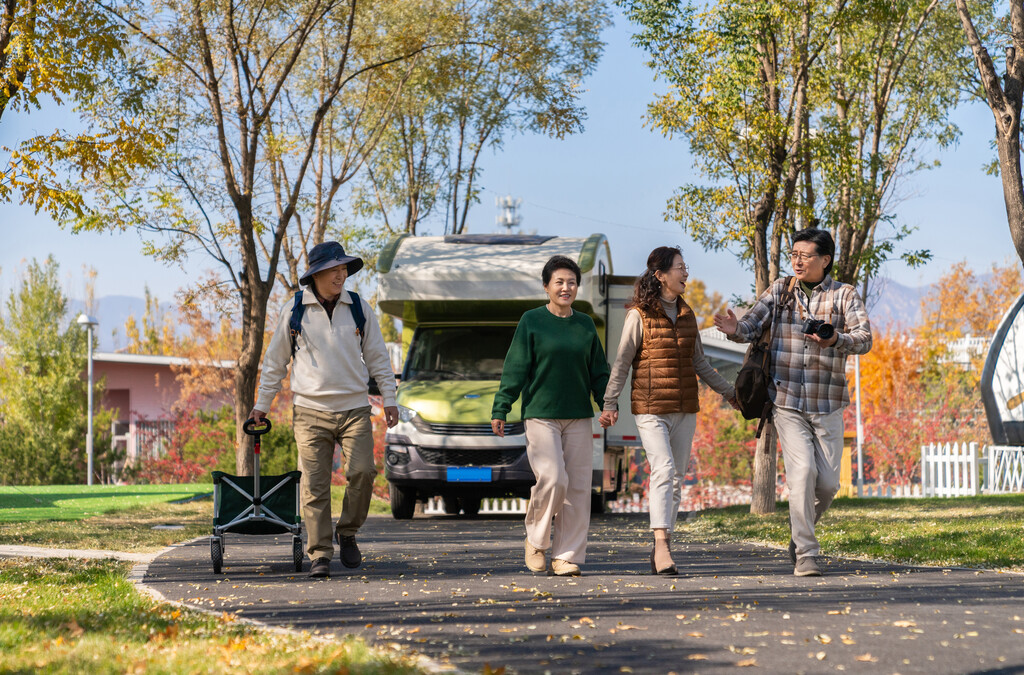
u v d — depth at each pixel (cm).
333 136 1780
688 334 682
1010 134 1035
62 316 3241
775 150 1270
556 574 656
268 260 1477
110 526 1105
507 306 1302
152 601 543
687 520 1209
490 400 1255
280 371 695
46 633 431
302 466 679
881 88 1403
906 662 379
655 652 402
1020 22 1054
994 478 1669
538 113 1820
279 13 1455
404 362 1367
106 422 3009
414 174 2084
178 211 1443
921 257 1343
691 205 1280
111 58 1027
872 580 614
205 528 1076
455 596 562
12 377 3125
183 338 4056
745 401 659
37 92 960
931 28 1419
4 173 961
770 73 1281
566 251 1293
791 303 670
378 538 980
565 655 397
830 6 1259
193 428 2778
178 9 1375
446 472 1240
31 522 1153
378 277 1280
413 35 1695
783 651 401
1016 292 4097
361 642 405
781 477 2261
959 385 2858
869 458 2562
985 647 404
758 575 648
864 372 2898
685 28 1252
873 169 1348
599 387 680
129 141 1009
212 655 379
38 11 980
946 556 731
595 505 1424
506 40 1811
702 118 1250
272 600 554
